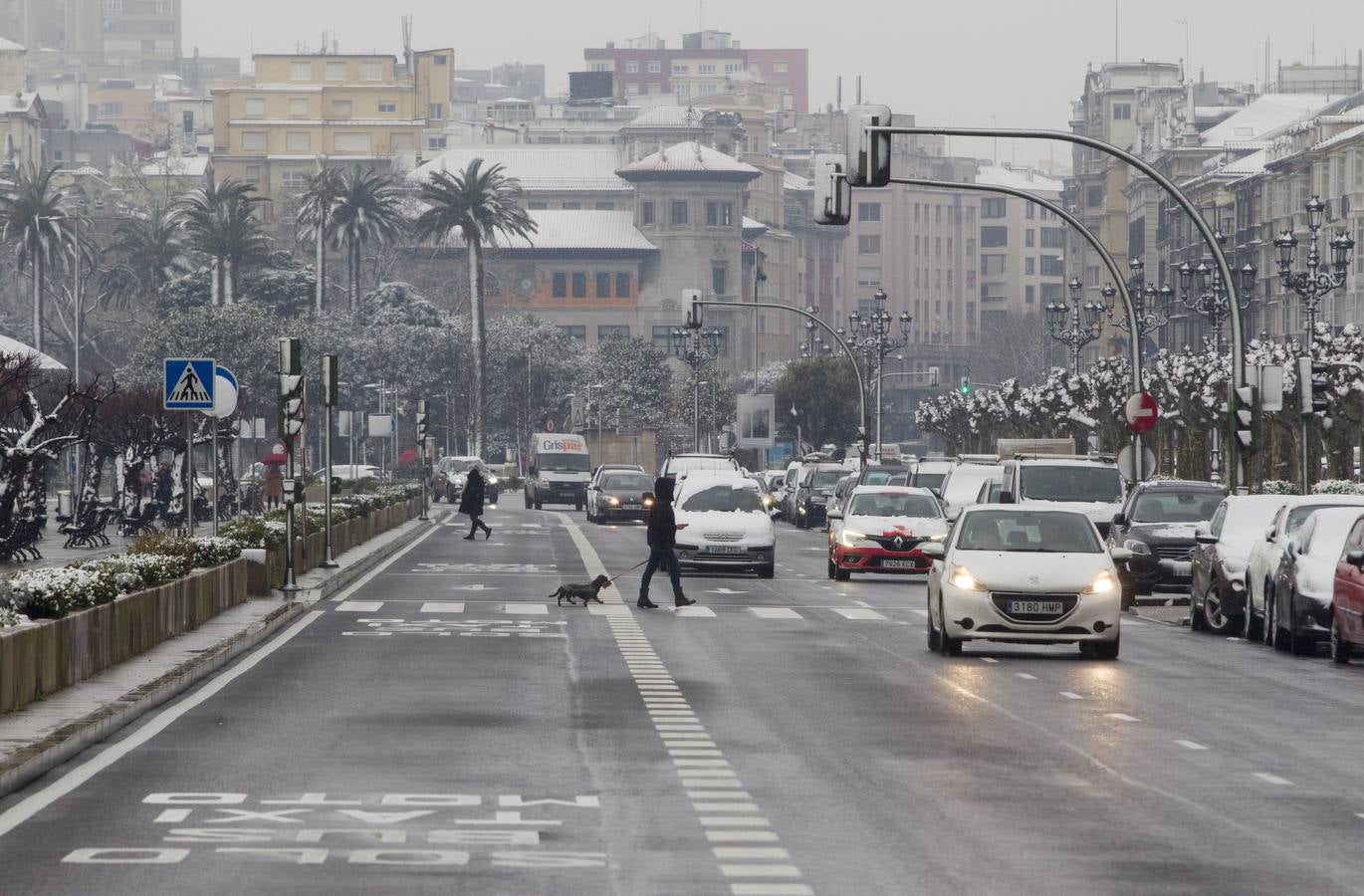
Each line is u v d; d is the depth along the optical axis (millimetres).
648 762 35750
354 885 24219
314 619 72750
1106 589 58750
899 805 30844
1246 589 67875
